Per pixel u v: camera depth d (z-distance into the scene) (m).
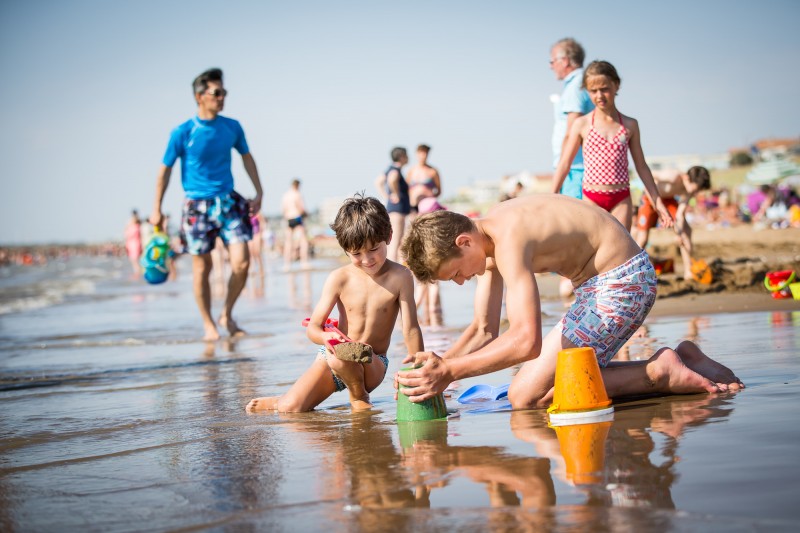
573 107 7.28
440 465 2.69
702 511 2.03
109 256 99.75
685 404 3.38
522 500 2.24
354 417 3.77
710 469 2.37
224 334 8.56
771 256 12.54
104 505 2.56
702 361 3.80
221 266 17.22
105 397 4.94
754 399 3.36
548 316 7.19
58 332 10.16
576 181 7.39
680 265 12.02
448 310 9.30
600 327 3.69
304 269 21.56
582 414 3.18
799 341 4.88
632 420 3.12
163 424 3.92
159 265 8.70
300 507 2.35
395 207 11.26
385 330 4.33
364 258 4.09
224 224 7.98
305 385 4.08
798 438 2.65
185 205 7.92
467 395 4.07
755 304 7.09
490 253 3.69
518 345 3.42
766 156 49.56
